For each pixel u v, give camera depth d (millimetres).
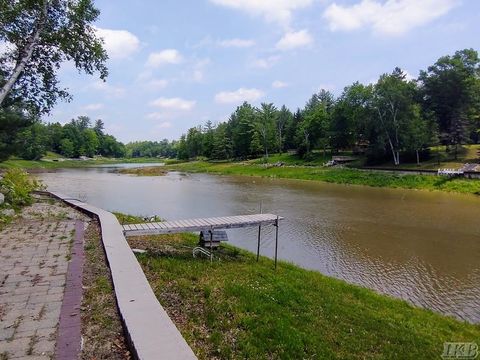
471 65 53344
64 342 4035
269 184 45281
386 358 5781
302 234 18656
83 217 12039
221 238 11766
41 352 3828
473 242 17359
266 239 17562
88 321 4629
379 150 54375
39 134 102875
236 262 11289
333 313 7375
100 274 6312
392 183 41875
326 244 16859
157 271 7887
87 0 14062
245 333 5379
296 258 14703
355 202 29531
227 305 6270
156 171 70500
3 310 4820
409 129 49406
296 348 5215
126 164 120125
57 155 125375
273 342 5254
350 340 6141
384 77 53219
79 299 5215
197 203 28547
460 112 51406
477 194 33719
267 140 84812
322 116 73750
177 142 178875
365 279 12586
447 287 11992
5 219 10945
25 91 15172
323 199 31250
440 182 38875
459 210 25875
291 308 7047
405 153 55844
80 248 7926
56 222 10938
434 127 51094
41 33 13773
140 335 3988
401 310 9227
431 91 56281
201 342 4941
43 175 60156
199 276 8023
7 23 13141
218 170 71500
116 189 38500
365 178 45562
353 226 20578
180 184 45031
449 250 16062
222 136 98500
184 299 6367
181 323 5410
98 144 144875
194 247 11930
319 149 80375
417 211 25438
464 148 55188
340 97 68812
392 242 17266
